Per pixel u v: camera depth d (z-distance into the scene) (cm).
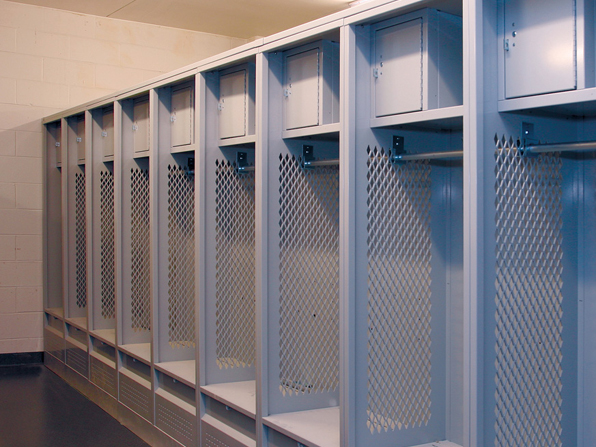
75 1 518
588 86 167
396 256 226
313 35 230
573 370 208
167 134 349
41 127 536
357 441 216
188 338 358
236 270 315
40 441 348
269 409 257
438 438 236
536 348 196
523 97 179
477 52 176
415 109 204
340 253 216
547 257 199
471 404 178
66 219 490
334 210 278
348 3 515
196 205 303
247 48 266
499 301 184
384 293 223
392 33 211
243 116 289
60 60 542
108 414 404
